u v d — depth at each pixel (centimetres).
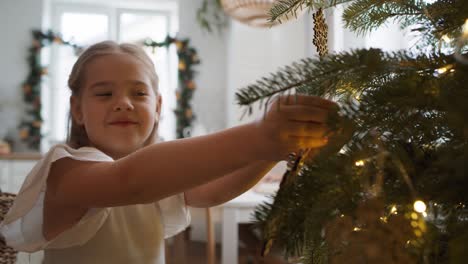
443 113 33
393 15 49
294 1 49
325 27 48
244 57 373
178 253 290
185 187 42
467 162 28
